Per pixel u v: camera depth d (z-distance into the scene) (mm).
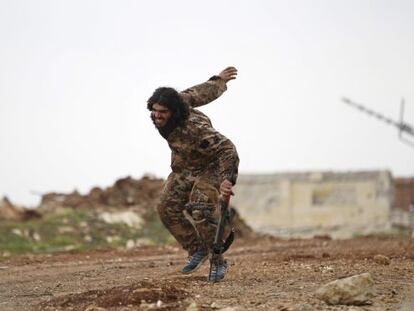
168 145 13742
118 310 11773
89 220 41531
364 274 12375
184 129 13469
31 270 19203
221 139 13562
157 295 12344
